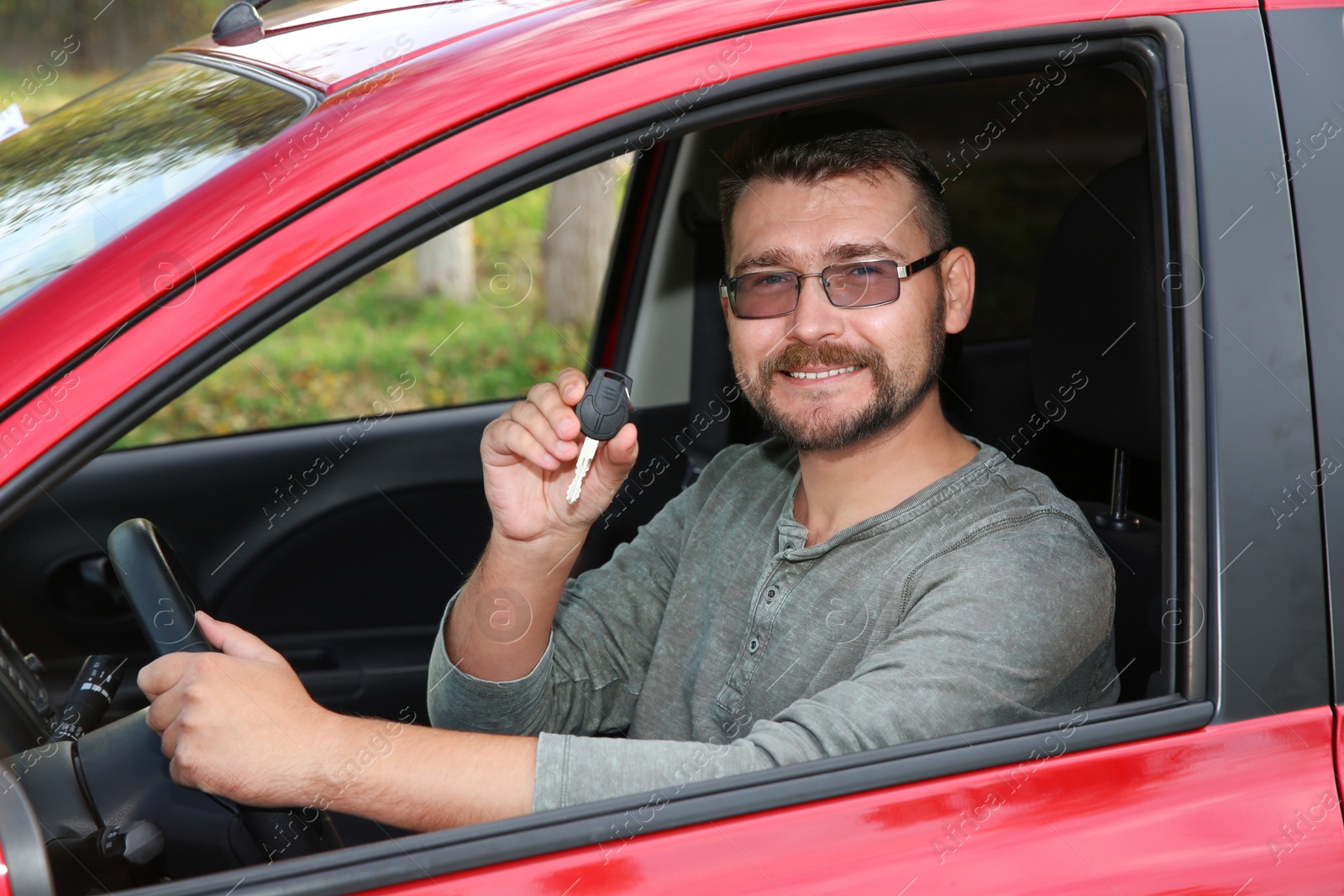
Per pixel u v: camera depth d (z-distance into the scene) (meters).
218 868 1.21
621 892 0.94
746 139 1.48
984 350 2.41
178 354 0.92
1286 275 1.11
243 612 2.38
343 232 0.97
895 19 1.11
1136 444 1.49
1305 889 1.02
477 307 6.98
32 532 2.29
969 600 1.27
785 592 1.46
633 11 1.13
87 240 1.05
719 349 2.52
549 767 1.10
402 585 2.44
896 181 1.42
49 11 10.78
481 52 1.10
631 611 1.70
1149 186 1.39
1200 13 1.16
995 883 0.97
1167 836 1.01
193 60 1.54
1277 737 1.05
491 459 1.38
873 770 1.01
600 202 6.33
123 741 1.29
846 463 1.47
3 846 0.86
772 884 0.96
